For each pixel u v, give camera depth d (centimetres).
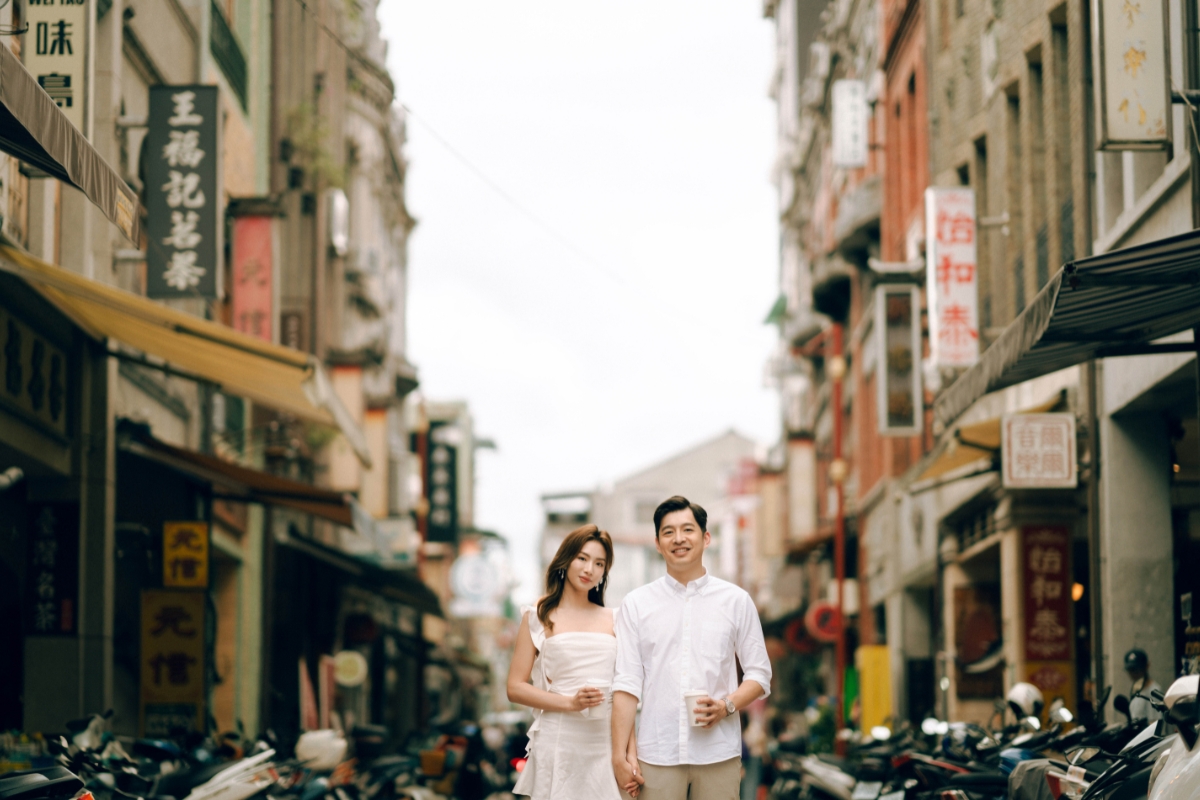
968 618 1942
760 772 2206
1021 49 1709
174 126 1434
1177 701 493
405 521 3016
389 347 3772
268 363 1245
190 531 1541
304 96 2636
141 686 1516
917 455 2459
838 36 3344
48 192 1234
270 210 1820
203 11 1800
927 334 2086
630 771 606
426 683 4716
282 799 1015
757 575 5397
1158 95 1046
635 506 8112
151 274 1425
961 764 926
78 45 1118
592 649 627
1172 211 1164
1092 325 859
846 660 3569
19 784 618
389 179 3800
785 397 4741
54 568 1334
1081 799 608
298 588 2462
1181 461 1428
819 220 3906
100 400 1377
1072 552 1612
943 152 2148
